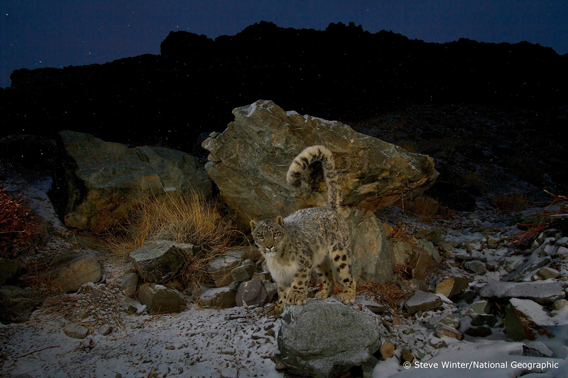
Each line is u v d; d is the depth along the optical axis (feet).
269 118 15.53
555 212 18.48
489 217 30.45
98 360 11.14
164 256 15.69
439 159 45.34
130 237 18.57
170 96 49.44
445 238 24.11
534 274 13.91
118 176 19.45
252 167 17.28
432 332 12.37
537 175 42.93
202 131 43.52
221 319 13.83
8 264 13.99
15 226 15.99
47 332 12.57
